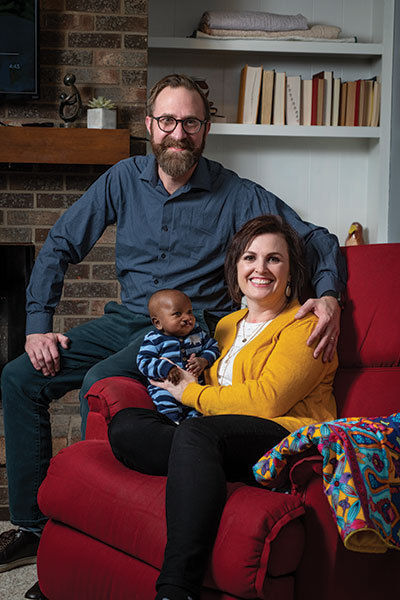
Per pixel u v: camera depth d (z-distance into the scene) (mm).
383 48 4082
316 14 4273
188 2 4168
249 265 1946
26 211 3426
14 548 2258
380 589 1466
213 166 2463
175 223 2389
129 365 2209
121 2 3400
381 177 4125
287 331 1879
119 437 1698
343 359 1976
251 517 1410
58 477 1789
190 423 1609
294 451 1450
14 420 2314
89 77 3420
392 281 2027
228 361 1987
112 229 3467
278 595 1430
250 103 4062
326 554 1435
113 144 3299
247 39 4016
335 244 2160
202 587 1478
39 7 3303
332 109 4113
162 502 1555
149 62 4180
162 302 2012
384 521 1363
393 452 1431
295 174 4332
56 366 2320
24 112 3406
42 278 2428
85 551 1704
